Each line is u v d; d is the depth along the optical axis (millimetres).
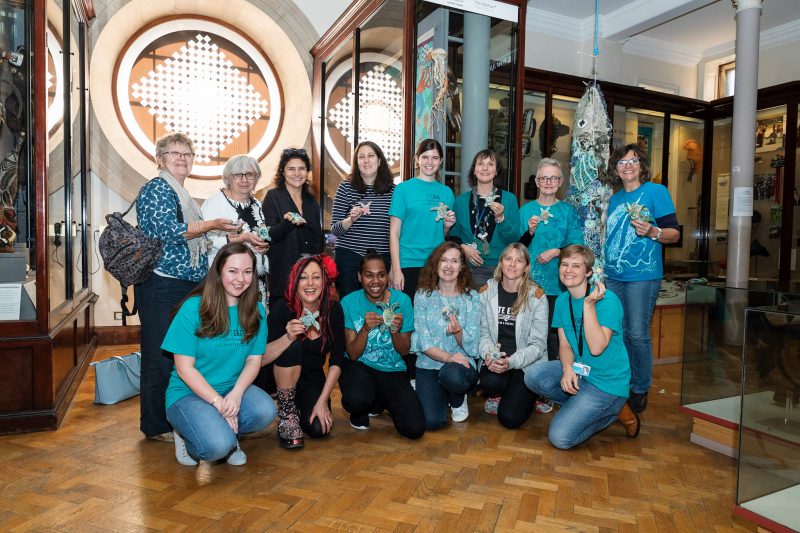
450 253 3143
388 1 4199
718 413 2844
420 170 3514
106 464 2521
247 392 2613
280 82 6156
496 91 4191
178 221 2756
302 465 2547
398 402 2938
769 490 1886
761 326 1913
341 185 3646
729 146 7191
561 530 2000
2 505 2115
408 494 2260
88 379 4031
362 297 3113
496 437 2971
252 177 3172
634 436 3008
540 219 3420
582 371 2732
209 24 5836
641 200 3428
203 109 5891
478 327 3270
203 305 2363
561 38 7230
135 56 5605
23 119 3010
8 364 2898
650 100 6836
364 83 4754
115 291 5367
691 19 6988
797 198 6410
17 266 3035
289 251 3555
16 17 3051
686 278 6996
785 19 6762
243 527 1979
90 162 5191
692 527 2041
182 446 2523
